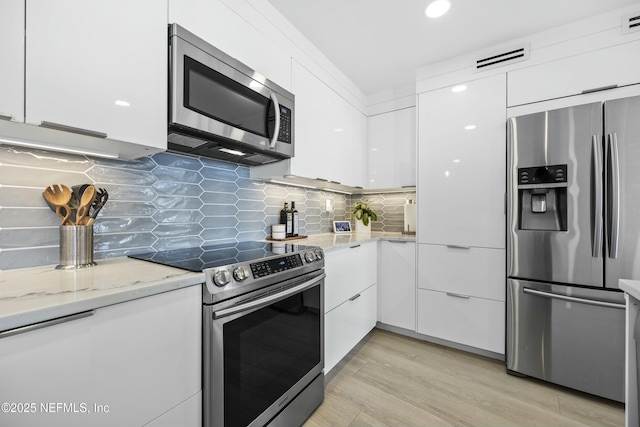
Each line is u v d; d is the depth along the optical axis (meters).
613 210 1.51
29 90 0.74
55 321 0.61
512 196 1.83
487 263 2.02
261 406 1.16
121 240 1.25
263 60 1.54
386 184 2.72
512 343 1.83
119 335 0.73
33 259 1.00
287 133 1.67
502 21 1.75
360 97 2.71
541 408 1.51
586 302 1.57
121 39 0.93
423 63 2.24
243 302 1.07
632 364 0.89
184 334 0.89
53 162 1.05
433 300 2.25
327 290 1.72
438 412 1.48
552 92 1.80
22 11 0.73
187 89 1.11
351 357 2.07
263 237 2.06
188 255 1.28
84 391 0.67
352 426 1.39
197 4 1.20
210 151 1.48
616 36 1.63
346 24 1.78
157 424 0.82
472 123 2.08
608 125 1.53
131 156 1.21
